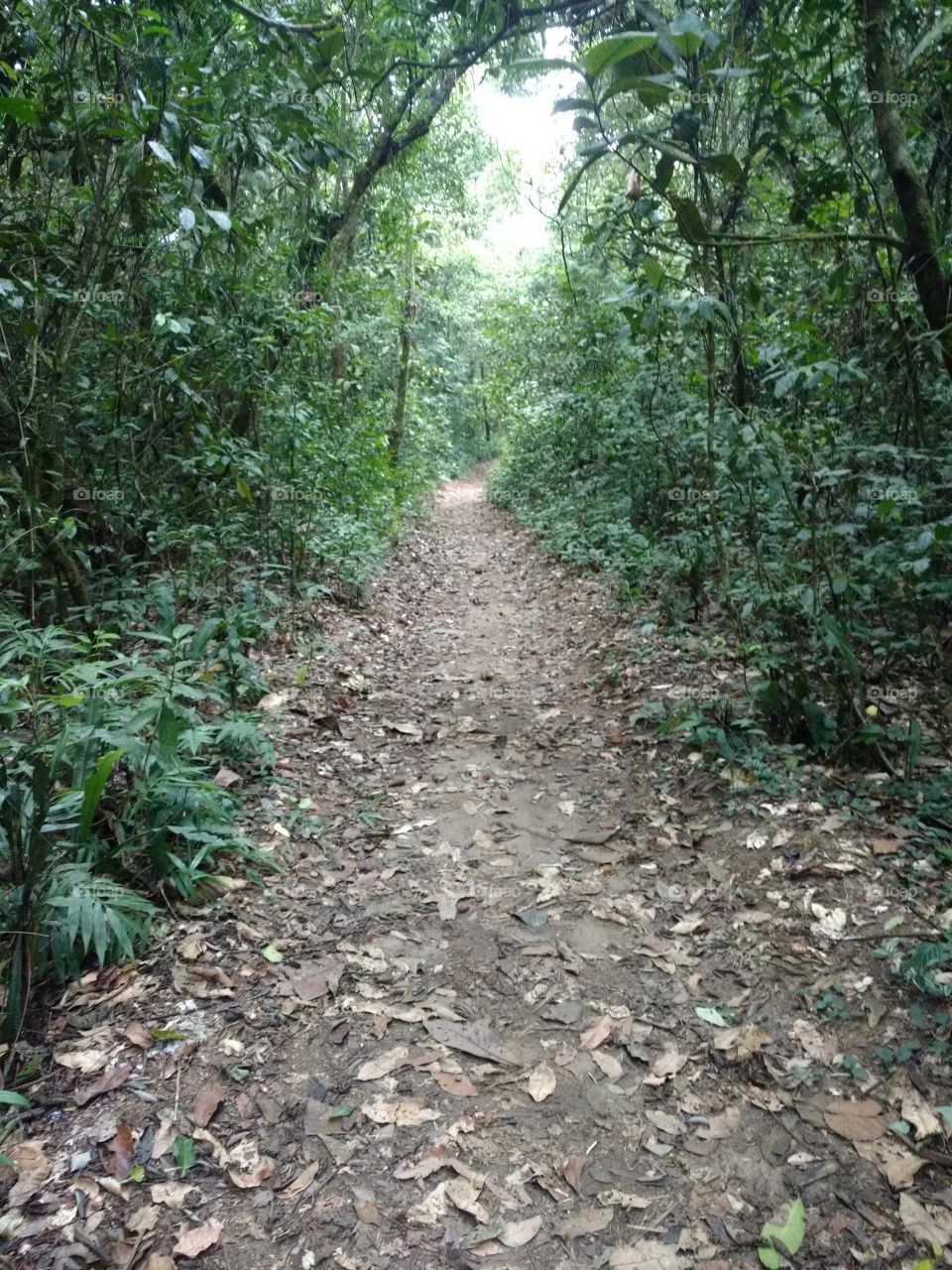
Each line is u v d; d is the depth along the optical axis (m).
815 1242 1.98
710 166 3.73
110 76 5.52
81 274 5.40
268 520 7.56
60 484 5.15
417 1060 2.62
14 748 3.29
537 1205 2.13
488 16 6.40
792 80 5.21
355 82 8.00
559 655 7.00
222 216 5.04
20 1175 2.18
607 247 5.42
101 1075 2.52
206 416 5.96
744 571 5.11
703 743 4.54
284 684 5.72
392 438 15.26
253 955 3.10
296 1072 2.57
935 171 5.29
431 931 3.31
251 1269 1.97
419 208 13.31
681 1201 2.12
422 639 7.88
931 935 2.88
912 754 3.79
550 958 3.11
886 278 5.05
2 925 2.73
